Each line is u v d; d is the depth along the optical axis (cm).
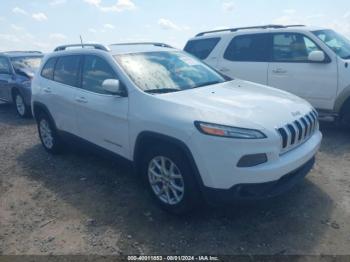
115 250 314
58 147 564
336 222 337
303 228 330
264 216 354
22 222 372
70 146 582
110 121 411
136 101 377
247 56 703
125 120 385
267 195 310
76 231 348
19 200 424
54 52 569
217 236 325
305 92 627
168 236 330
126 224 354
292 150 341
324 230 325
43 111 570
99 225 355
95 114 434
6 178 494
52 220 372
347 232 321
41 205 407
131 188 434
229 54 730
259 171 301
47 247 325
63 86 505
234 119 314
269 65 667
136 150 377
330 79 591
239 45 717
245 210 366
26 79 881
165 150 343
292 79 638
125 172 486
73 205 401
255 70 688
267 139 306
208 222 349
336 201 376
